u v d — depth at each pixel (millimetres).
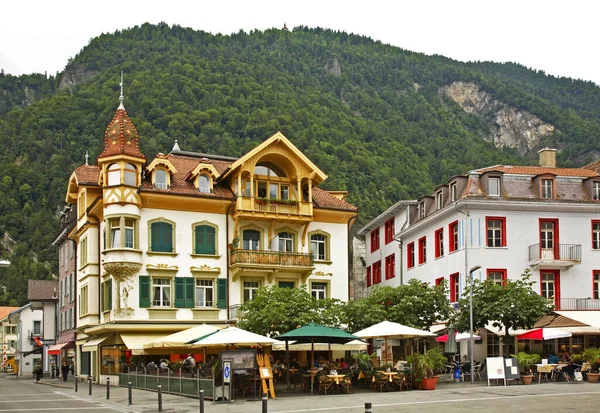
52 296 77812
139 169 44656
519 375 31594
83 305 50500
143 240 44344
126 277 43656
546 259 44594
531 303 36656
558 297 45125
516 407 22266
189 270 45344
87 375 50812
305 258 47719
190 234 45688
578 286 45438
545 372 33500
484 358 44688
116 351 44969
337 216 50406
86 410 25750
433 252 50062
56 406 27969
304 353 46312
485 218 45344
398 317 38969
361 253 74625
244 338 30141
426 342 51562
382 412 21797
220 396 28266
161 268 44438
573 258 45469
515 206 45500
